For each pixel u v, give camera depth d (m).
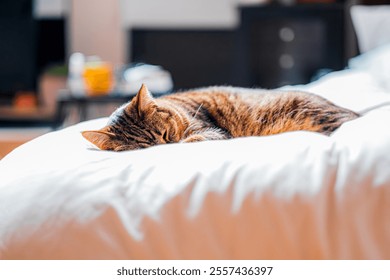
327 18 4.20
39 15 4.44
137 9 4.50
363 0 3.93
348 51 4.16
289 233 0.86
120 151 1.04
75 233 0.87
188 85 4.50
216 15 4.49
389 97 1.48
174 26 4.49
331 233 0.87
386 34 3.39
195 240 0.87
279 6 4.23
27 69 4.45
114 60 4.38
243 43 4.27
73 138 1.14
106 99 2.84
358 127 1.00
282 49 4.28
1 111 4.30
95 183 0.91
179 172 0.92
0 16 4.42
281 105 1.11
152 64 4.49
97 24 4.35
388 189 0.88
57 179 0.92
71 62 3.41
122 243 0.87
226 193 0.88
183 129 1.06
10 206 0.91
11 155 1.09
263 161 0.92
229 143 0.98
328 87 2.01
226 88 1.20
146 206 0.88
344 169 0.90
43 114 4.26
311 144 0.95
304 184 0.88
